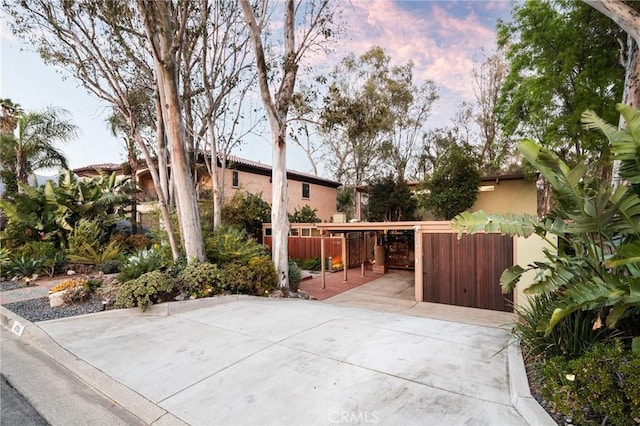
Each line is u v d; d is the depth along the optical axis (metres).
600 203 2.87
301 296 8.41
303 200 20.72
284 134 8.36
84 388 3.21
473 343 4.15
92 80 8.66
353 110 8.38
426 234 8.67
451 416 2.54
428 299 8.64
